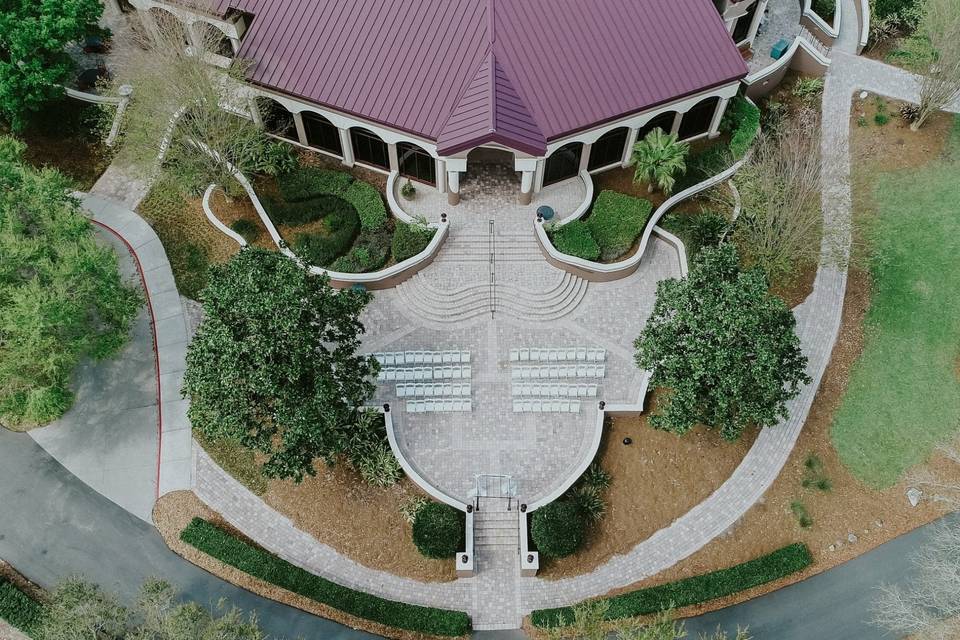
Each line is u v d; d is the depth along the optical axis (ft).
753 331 110.83
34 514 124.98
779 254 137.08
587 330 138.41
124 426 132.26
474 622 119.03
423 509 122.42
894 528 126.72
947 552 114.01
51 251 116.88
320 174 149.18
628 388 133.18
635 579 122.11
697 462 129.29
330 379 111.86
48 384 120.98
